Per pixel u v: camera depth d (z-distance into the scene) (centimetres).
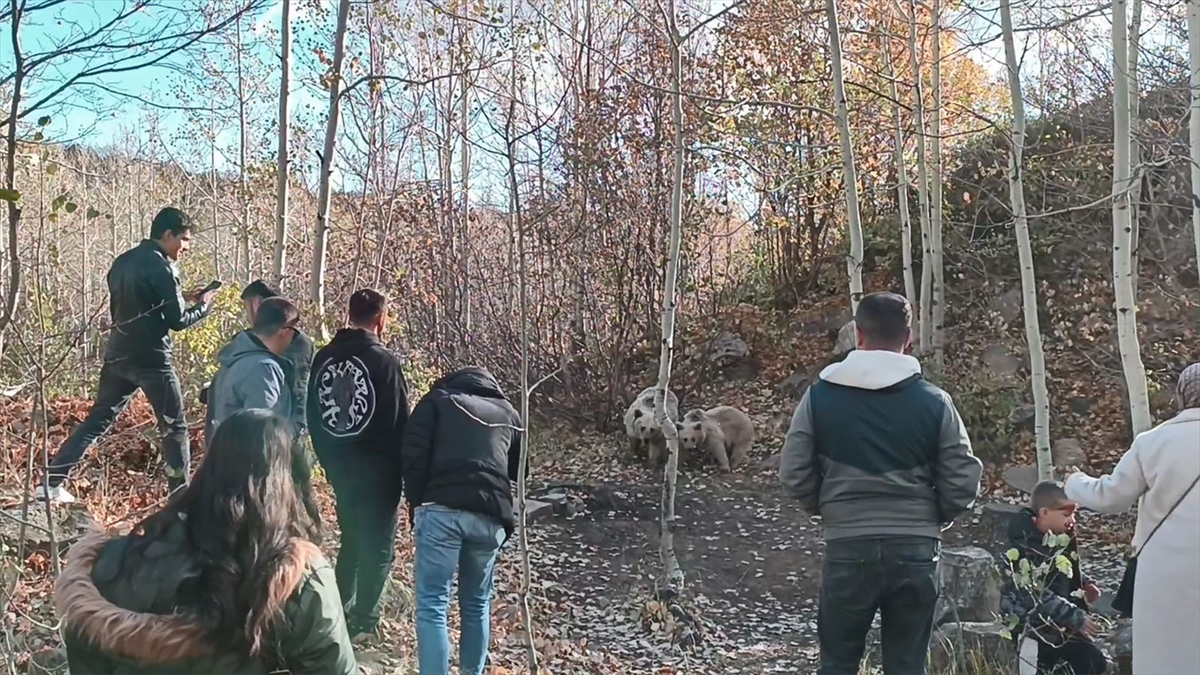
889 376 344
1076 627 429
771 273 1652
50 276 656
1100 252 1354
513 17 1244
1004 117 1339
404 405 465
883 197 1606
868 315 355
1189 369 343
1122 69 683
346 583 469
